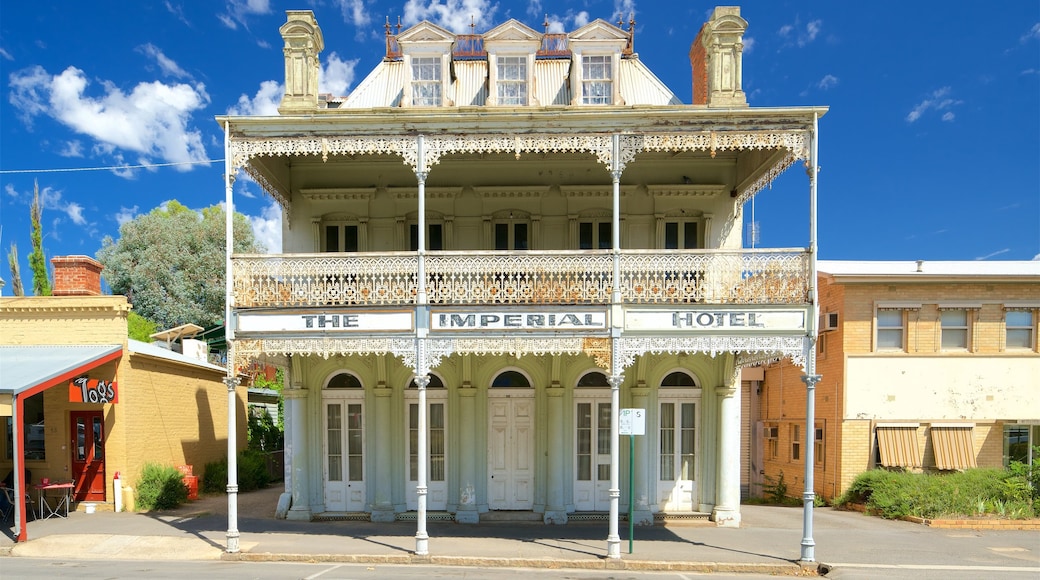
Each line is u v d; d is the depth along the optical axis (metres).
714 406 14.50
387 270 11.84
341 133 11.70
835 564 10.70
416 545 11.09
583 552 11.37
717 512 14.11
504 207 14.84
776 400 21.52
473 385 14.55
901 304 17.27
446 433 14.66
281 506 14.57
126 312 15.69
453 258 11.76
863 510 16.31
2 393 12.16
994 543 12.37
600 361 11.43
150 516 14.69
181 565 10.70
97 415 15.66
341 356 14.65
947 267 20.45
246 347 11.61
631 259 11.66
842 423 17.23
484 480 14.48
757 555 11.27
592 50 13.64
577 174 14.83
